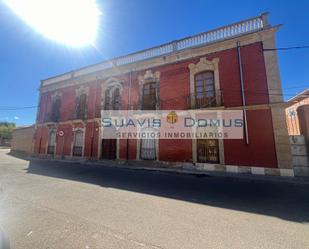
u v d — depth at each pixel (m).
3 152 27.81
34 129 22.11
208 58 12.61
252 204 5.47
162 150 13.22
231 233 3.68
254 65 11.16
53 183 8.09
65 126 19.00
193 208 5.09
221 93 11.77
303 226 4.02
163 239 3.42
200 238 3.47
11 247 3.10
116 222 4.14
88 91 17.98
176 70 13.69
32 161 16.83
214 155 11.64
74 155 17.67
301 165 9.98
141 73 15.22
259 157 10.35
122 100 15.72
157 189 7.13
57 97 20.55
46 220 4.24
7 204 5.34
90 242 3.28
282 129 10.09
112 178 9.24
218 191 6.88
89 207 5.12
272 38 10.95
